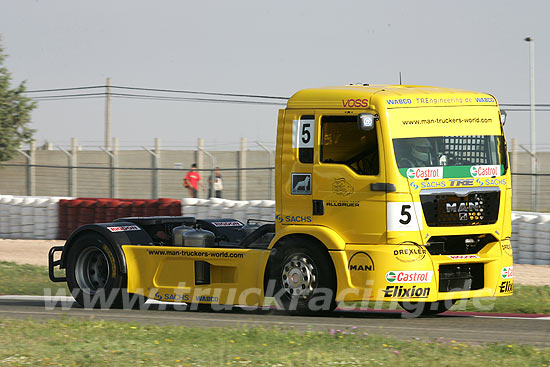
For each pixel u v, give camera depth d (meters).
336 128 34.72
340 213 34.44
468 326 33.00
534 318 35.75
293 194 35.56
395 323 33.81
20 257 62.28
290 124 35.78
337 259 34.28
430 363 24.45
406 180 33.53
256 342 28.08
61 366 24.64
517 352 26.20
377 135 33.78
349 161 34.44
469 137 34.81
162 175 99.25
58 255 63.59
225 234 42.16
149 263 38.84
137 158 101.00
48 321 32.94
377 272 33.66
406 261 33.47
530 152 84.81
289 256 35.41
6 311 38.03
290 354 25.86
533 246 57.28
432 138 34.16
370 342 27.77
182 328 30.80
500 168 35.25
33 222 74.38
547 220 56.84
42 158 105.94
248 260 36.25
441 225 34.00
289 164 35.69
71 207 72.75
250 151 97.56
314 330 31.06
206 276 37.62
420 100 34.25
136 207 70.38
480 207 34.66
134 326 31.23
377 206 33.69
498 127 35.56
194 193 93.31
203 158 101.25
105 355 25.92
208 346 27.33
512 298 41.25
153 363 24.80
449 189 34.09
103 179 101.69
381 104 33.78
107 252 39.34
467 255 34.75
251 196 96.44
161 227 42.25
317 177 34.94
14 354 26.16
